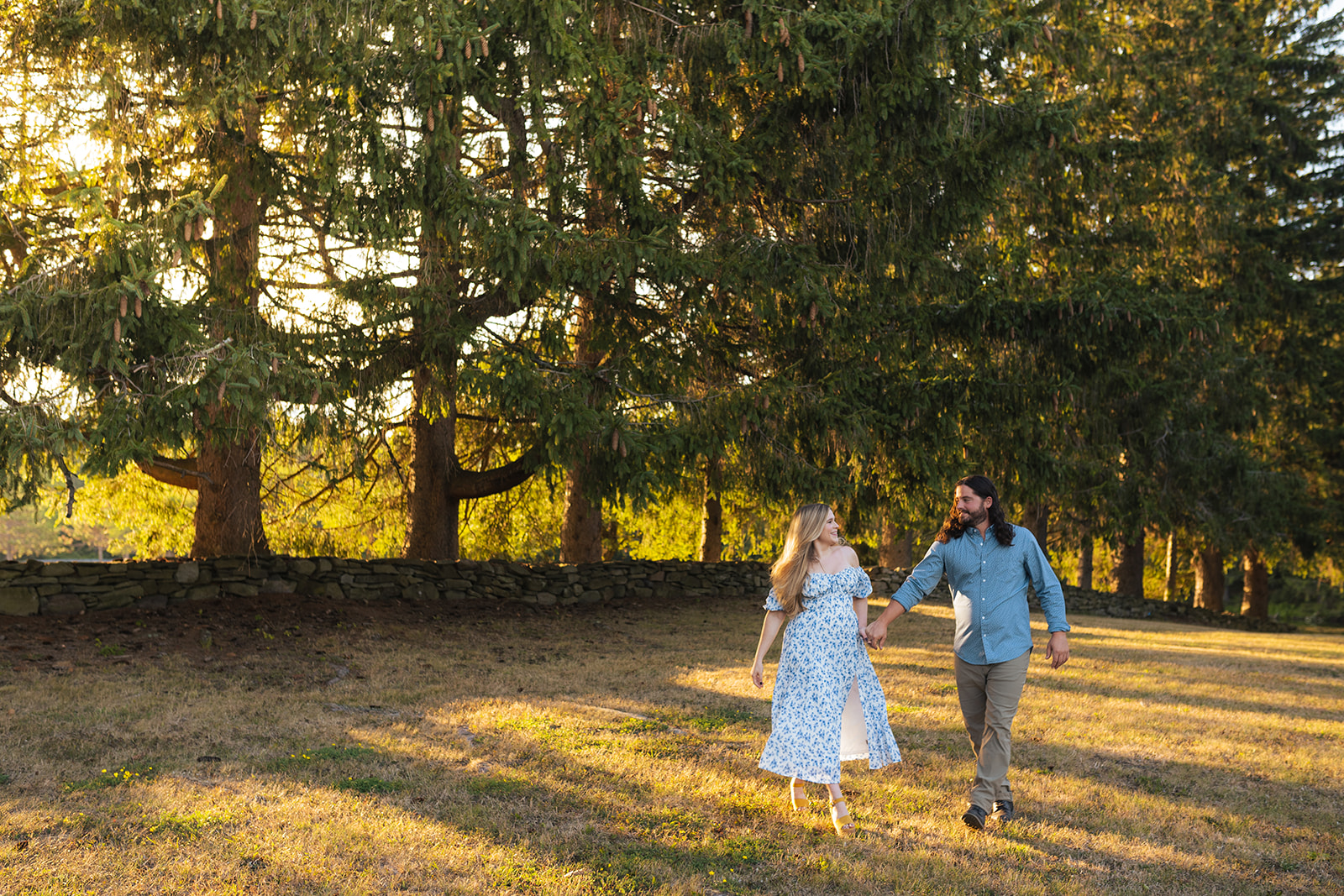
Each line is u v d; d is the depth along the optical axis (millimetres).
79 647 8164
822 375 11711
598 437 9500
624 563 15344
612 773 5086
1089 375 12734
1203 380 19406
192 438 7930
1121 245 18156
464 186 8469
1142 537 22938
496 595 13250
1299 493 21688
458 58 7902
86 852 3682
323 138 8055
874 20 9320
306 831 4000
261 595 10680
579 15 8969
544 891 3498
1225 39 22000
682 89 10281
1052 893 3689
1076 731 6586
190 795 4430
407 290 8992
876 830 4375
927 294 12383
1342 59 23812
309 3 7492
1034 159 13625
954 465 12500
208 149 8578
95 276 6566
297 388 7852
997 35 10102
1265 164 22953
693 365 11258
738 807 4609
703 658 9742
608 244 9156
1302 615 36844
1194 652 12016
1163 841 4344
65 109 8367
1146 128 18875
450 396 10219
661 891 3570
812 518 4547
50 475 6734
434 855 3805
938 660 10094
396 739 5711
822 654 4430
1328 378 24109
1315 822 4695
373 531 16688
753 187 10688
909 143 10195
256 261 9383
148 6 7301
